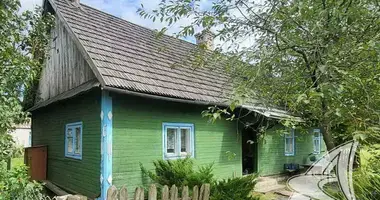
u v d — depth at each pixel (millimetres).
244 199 5148
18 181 4445
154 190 4012
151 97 7035
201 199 4605
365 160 3072
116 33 9680
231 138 9539
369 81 2990
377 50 2729
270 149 10969
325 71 2824
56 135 9508
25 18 6773
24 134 20406
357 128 2949
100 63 7109
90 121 7383
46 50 8242
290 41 3324
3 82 5316
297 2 3031
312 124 4219
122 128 6938
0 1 5605
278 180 10453
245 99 3072
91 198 7027
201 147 8609
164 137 7785
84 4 10320
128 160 6973
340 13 2771
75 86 8602
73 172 8094
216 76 10562
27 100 11586
